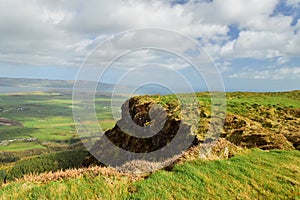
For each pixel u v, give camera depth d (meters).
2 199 8.70
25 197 8.90
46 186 9.63
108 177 10.83
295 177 12.22
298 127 24.50
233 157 14.70
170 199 9.65
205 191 10.42
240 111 29.98
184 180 11.10
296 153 16.48
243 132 21.30
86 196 9.32
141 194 9.83
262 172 12.53
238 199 10.12
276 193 10.70
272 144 19.22
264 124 25.52
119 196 9.66
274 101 38.25
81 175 10.62
